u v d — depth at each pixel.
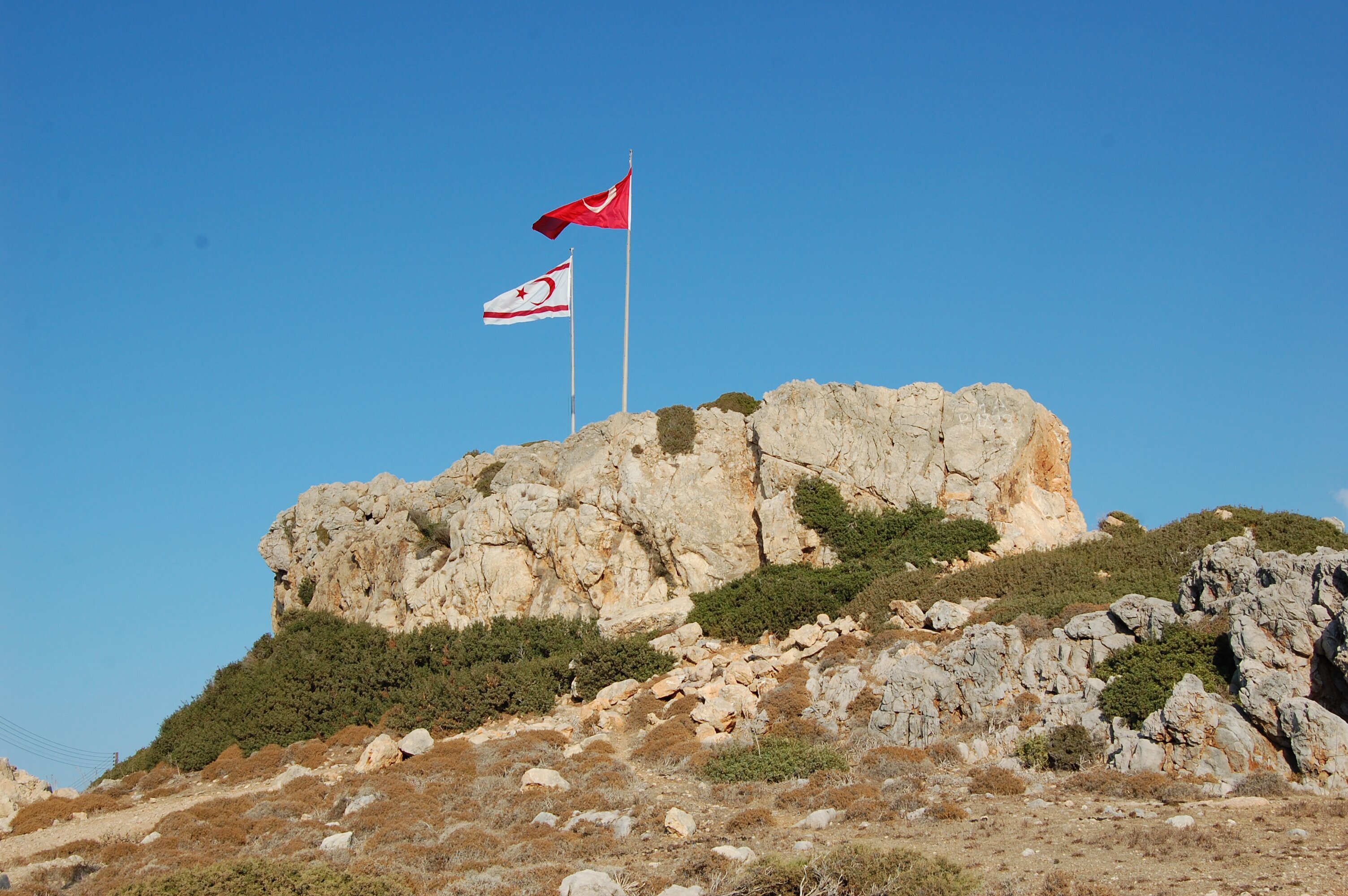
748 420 50.84
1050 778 27.28
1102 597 35.00
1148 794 24.91
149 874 27.64
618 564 49.41
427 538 56.78
